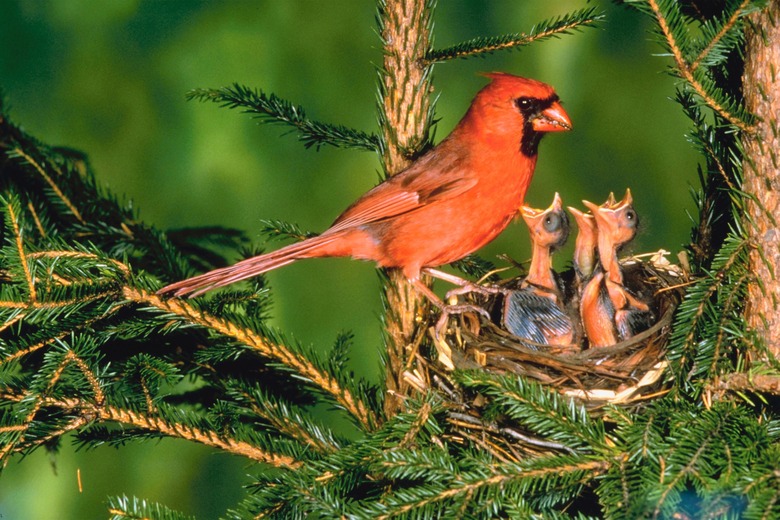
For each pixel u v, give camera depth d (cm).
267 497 561
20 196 821
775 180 549
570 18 696
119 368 672
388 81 733
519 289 792
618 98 991
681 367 566
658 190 991
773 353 557
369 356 955
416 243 785
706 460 513
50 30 962
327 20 970
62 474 905
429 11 721
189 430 624
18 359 683
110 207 828
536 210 798
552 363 683
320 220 965
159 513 557
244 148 959
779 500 479
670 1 521
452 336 734
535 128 792
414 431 589
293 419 667
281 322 957
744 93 562
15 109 952
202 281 751
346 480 570
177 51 959
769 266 554
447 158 790
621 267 811
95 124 955
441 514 540
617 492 504
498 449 623
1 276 664
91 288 619
